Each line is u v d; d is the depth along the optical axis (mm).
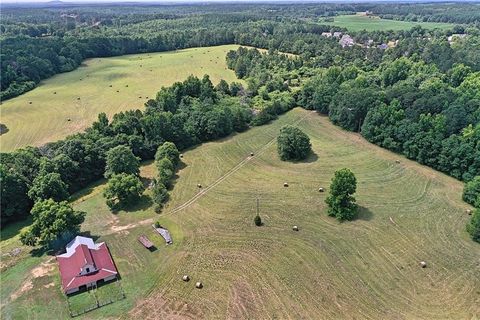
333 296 55375
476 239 66500
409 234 68250
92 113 121750
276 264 61281
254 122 115062
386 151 99438
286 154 94312
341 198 70688
